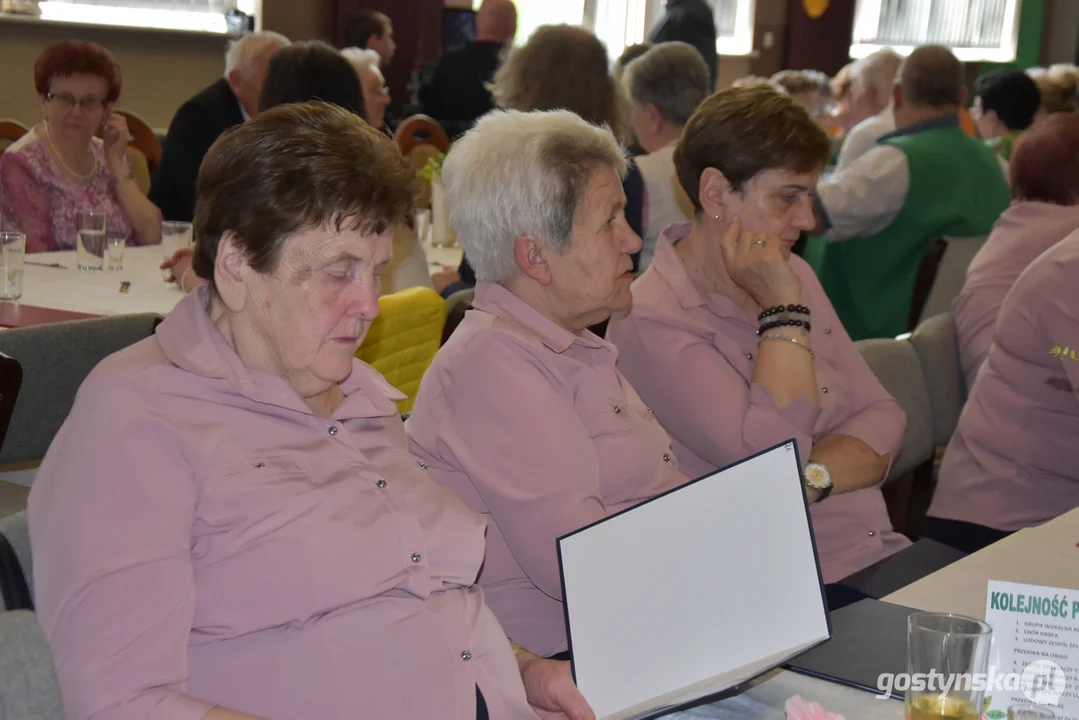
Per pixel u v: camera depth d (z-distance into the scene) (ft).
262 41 15.20
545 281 5.70
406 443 5.10
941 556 7.56
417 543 4.53
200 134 15.25
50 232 13.10
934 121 14.71
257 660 4.20
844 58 34.99
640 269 12.73
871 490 7.72
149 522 3.95
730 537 4.11
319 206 4.16
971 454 8.34
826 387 7.53
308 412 4.43
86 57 12.98
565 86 11.78
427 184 14.55
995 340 8.36
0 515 8.41
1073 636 4.11
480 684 4.64
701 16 22.77
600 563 4.25
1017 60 39.78
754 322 7.11
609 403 5.80
